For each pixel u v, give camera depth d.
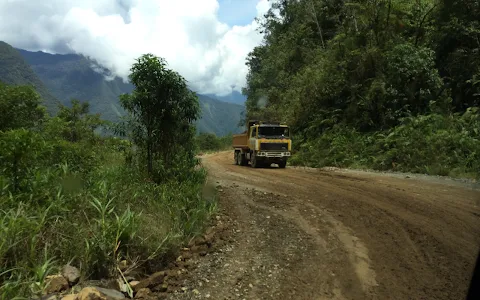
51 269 3.93
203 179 9.57
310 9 40.91
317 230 6.73
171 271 4.69
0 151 5.61
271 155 21.03
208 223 6.94
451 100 19.36
